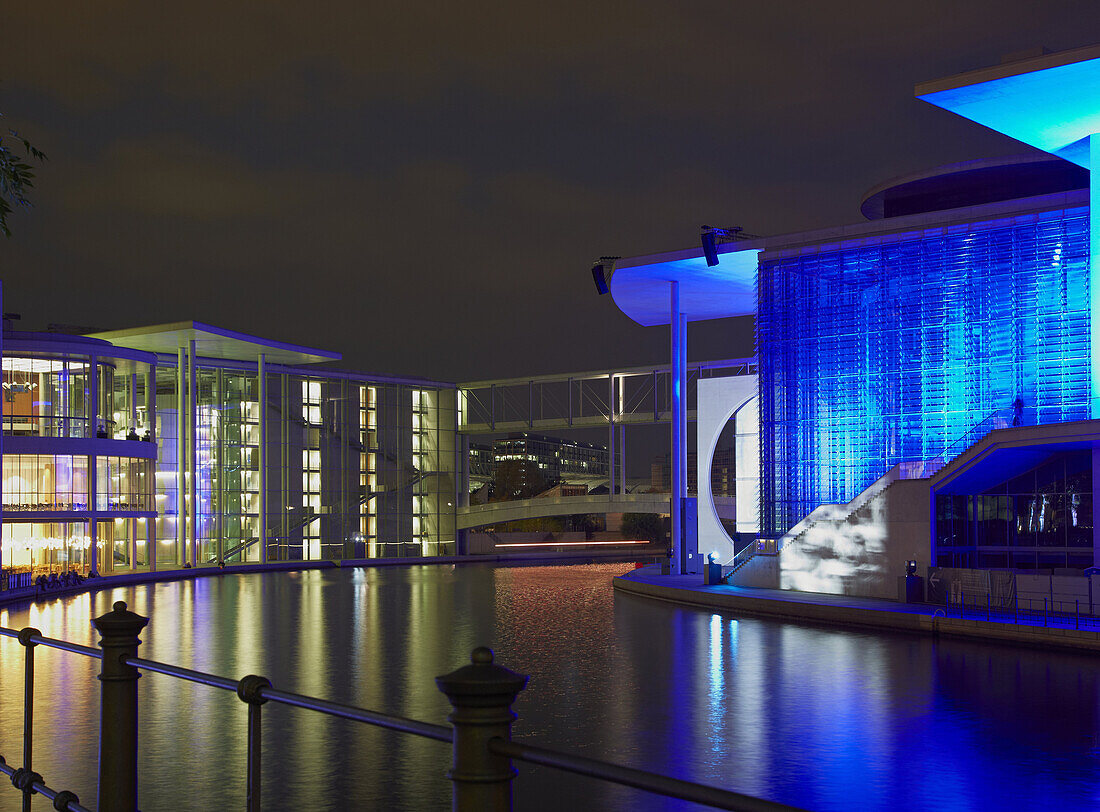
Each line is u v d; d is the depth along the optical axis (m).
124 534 72.19
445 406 94.62
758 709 21.47
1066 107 37.72
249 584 62.78
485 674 3.72
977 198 51.56
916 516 41.69
